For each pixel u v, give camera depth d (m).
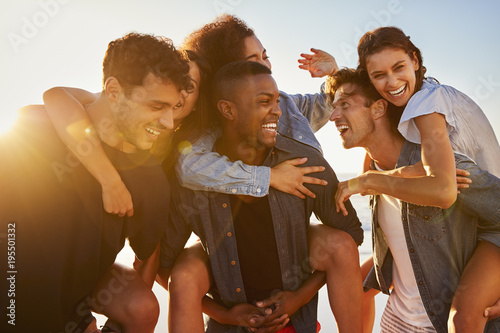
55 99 2.11
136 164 2.23
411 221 2.52
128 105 2.08
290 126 2.69
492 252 2.38
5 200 2.05
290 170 2.46
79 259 2.18
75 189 2.12
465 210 2.45
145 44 2.06
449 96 2.52
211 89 2.52
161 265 2.66
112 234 2.25
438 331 2.51
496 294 2.31
